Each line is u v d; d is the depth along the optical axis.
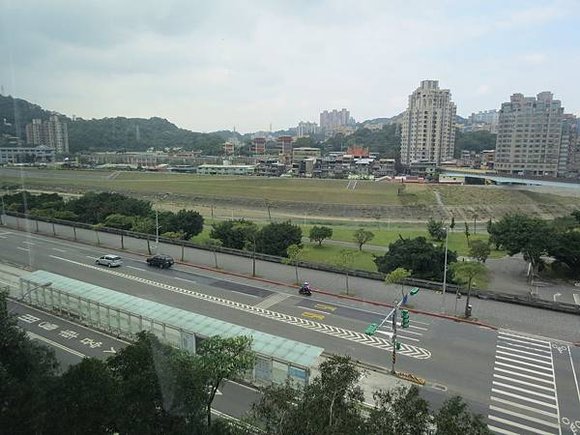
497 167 164.00
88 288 31.84
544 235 45.78
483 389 23.33
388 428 11.33
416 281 40.38
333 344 28.31
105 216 65.44
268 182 111.00
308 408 12.06
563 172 159.00
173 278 42.06
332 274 44.22
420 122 183.62
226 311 33.66
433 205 97.62
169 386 13.66
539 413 21.34
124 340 27.52
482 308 35.31
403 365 25.73
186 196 98.94
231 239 54.56
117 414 12.98
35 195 60.06
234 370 16.28
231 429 14.63
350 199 98.69
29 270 42.38
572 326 32.06
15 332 17.05
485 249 45.00
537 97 171.50
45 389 13.91
